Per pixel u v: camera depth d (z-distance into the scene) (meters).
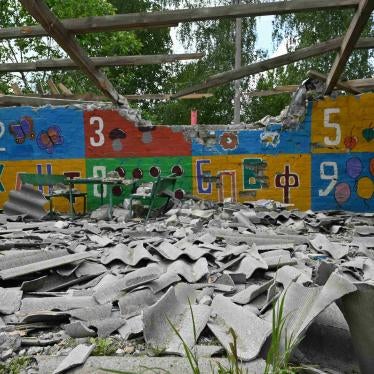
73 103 9.41
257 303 2.86
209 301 2.91
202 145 8.74
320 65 19.94
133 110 8.90
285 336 1.95
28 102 9.08
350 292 1.99
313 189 8.52
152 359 2.15
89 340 2.44
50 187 8.30
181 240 4.90
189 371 2.03
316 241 4.81
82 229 5.98
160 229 5.75
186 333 2.42
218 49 22.44
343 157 8.40
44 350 2.37
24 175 7.52
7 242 4.83
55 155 8.91
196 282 3.45
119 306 2.83
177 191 8.77
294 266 3.73
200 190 8.79
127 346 2.37
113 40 15.31
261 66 7.62
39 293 3.19
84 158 8.89
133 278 3.26
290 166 8.55
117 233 5.74
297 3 5.15
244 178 8.66
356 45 6.63
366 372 1.97
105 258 4.07
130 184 7.72
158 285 3.18
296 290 2.43
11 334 2.49
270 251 4.29
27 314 2.78
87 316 2.69
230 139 8.66
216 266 3.91
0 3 14.79
